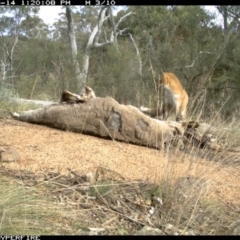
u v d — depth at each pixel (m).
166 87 7.90
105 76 13.79
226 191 3.79
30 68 16.05
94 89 13.55
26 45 20.45
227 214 3.29
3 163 3.64
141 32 17.70
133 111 4.95
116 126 4.93
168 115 8.02
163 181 3.42
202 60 12.22
